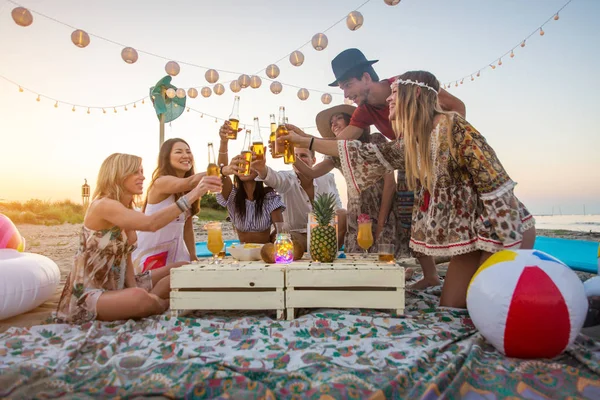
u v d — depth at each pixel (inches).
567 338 75.9
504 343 78.3
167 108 283.1
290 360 77.5
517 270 80.0
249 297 106.3
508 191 104.4
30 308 120.6
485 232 104.3
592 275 163.6
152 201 144.6
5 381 70.0
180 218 148.8
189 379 68.6
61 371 74.5
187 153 152.2
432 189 116.5
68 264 239.1
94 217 110.3
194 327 100.4
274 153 146.4
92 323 104.6
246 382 67.5
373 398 63.4
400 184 158.9
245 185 165.0
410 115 116.3
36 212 525.7
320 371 72.6
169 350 83.7
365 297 105.8
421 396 63.3
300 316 111.0
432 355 78.6
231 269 106.7
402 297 105.3
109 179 115.1
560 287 76.4
